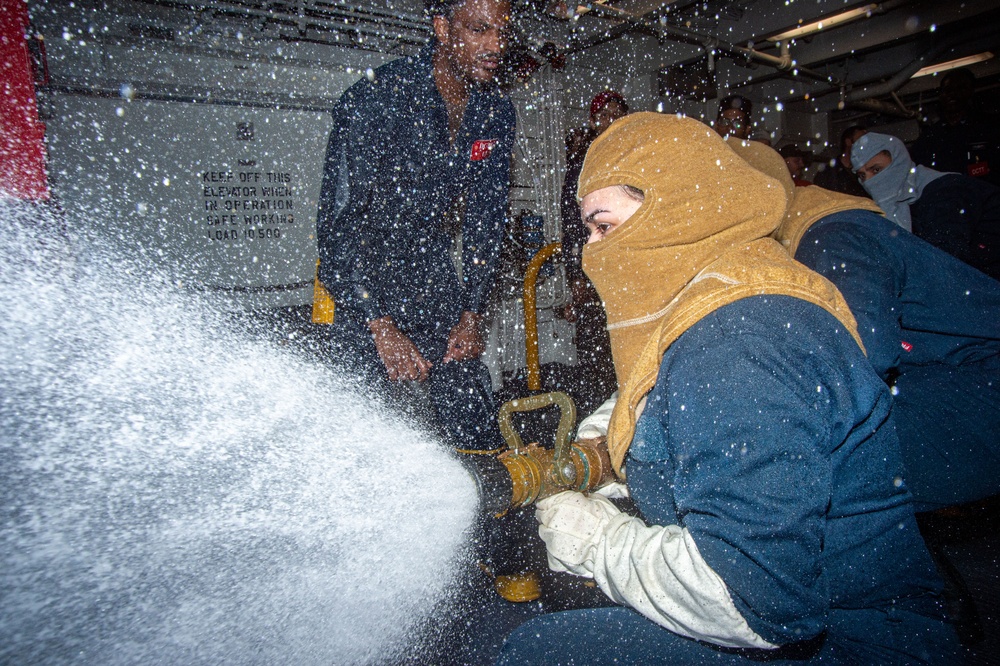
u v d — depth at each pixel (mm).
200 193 2879
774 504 846
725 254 1049
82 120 2619
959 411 1670
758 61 5809
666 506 1069
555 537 1142
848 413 914
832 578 958
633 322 1127
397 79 2578
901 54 7082
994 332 1663
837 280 1568
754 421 865
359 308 2617
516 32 3920
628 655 1068
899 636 966
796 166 5473
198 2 2844
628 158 1087
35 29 2508
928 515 2041
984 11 5887
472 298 2906
